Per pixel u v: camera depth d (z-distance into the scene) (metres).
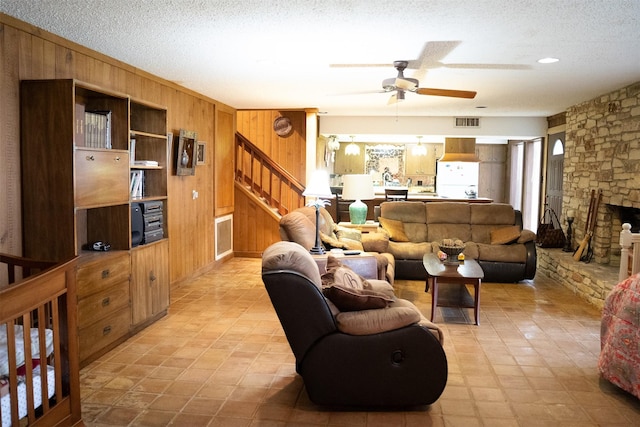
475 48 3.80
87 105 3.81
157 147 4.54
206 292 5.55
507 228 6.49
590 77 4.92
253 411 2.83
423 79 5.12
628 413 2.84
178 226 5.76
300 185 7.83
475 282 4.41
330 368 2.76
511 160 11.33
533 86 5.48
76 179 3.23
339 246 5.02
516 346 3.94
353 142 11.41
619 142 5.60
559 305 5.18
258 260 7.50
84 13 3.04
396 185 12.10
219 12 3.01
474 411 2.85
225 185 7.27
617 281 4.91
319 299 2.73
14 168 3.19
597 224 6.04
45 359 2.26
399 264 6.27
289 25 3.26
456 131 8.59
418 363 2.77
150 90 4.95
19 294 2.07
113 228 3.92
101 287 3.56
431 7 2.86
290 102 6.95
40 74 3.40
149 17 3.11
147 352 3.72
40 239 3.25
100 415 2.77
